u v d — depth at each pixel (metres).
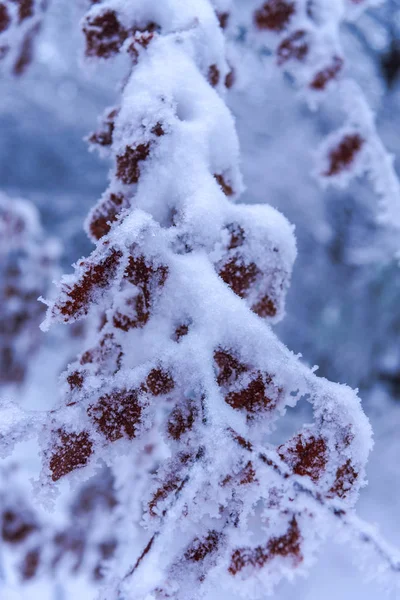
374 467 3.40
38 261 3.25
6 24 1.21
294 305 4.44
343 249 4.16
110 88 3.97
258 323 0.91
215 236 0.94
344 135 1.52
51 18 3.01
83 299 0.88
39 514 2.00
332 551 2.66
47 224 5.25
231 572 0.88
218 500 0.85
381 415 3.70
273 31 1.41
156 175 0.97
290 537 0.87
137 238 0.90
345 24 2.91
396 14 2.83
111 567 1.91
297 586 2.50
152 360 0.88
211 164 1.00
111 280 0.89
